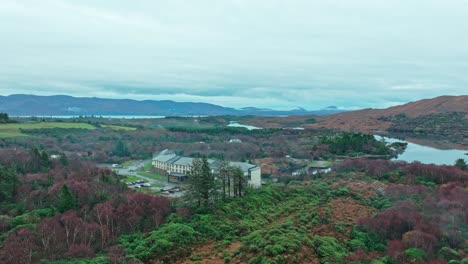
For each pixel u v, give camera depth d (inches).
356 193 3804.1
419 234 2625.5
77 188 3526.1
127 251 2472.9
